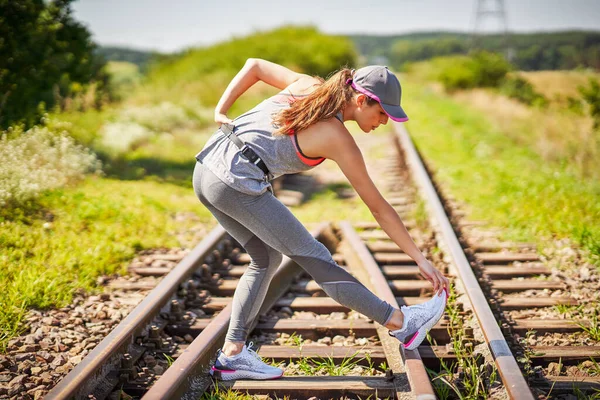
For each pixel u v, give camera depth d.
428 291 4.96
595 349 3.89
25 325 4.13
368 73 3.13
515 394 3.00
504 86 30.33
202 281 5.09
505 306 4.66
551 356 3.79
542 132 13.70
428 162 10.41
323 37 31.41
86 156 8.41
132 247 5.92
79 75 8.86
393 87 3.10
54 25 8.26
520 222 6.87
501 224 6.91
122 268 5.35
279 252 3.46
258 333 4.26
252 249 3.48
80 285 4.86
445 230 5.95
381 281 4.81
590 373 3.63
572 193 8.07
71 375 3.24
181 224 6.81
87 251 5.47
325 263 3.35
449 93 30.53
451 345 3.87
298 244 3.28
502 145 12.75
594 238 6.11
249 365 3.47
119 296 4.80
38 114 8.55
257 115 3.23
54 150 7.60
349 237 6.08
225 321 3.87
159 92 16.25
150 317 4.14
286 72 3.48
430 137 13.03
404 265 5.70
